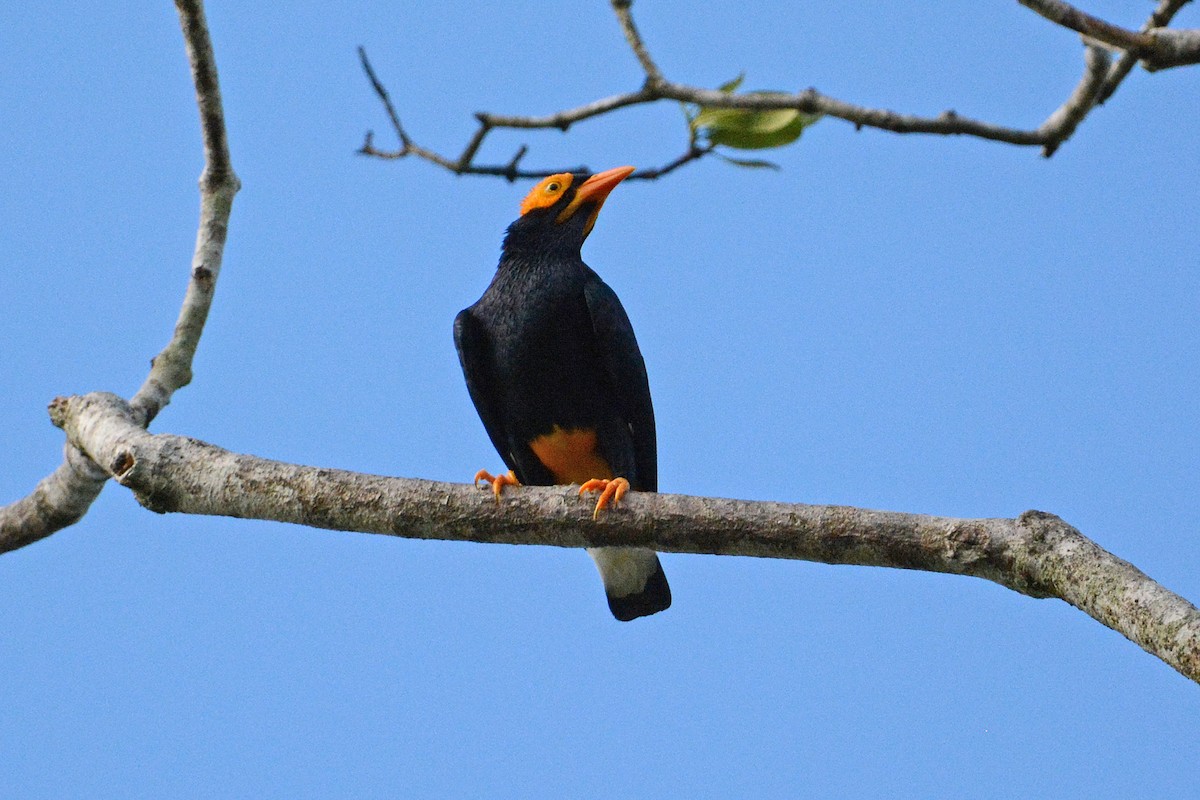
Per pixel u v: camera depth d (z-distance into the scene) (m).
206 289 11.56
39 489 10.94
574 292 13.85
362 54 13.52
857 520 8.66
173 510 9.83
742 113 11.86
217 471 9.60
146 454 9.73
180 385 11.42
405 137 13.59
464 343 13.99
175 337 11.45
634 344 13.96
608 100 11.73
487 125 12.80
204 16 11.26
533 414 14.05
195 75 11.42
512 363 13.89
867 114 10.90
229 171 11.88
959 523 8.45
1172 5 10.69
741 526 8.96
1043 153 11.22
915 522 8.55
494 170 13.15
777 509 8.94
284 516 9.54
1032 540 8.19
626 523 9.26
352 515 9.51
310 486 9.48
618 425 13.94
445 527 9.51
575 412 13.97
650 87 11.31
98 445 10.07
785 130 11.83
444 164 13.21
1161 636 7.40
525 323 13.77
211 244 11.76
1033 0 9.55
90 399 10.59
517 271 14.20
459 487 9.52
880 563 8.66
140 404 10.91
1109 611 7.73
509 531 9.48
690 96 11.16
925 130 10.92
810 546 8.78
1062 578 8.01
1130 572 7.79
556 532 9.41
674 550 9.27
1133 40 9.54
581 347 13.85
